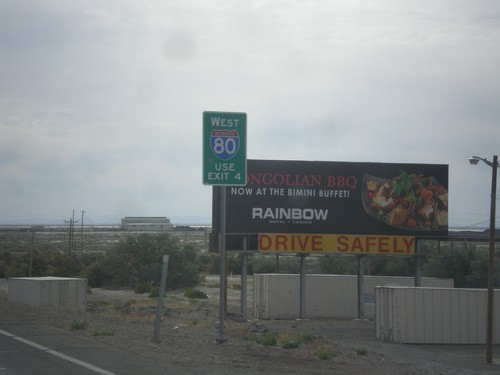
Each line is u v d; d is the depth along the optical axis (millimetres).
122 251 77688
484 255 59188
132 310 33250
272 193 36469
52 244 155375
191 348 15805
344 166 37125
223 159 16859
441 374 15609
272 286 41094
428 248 62344
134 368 12203
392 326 28094
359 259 39000
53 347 14703
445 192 37844
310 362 15586
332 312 41812
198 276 78375
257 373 12648
